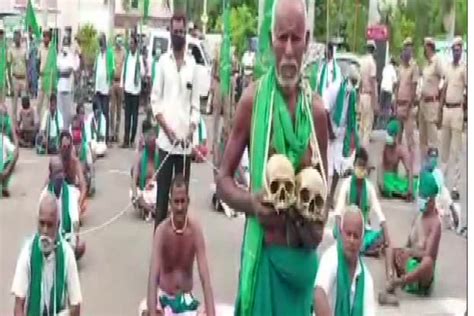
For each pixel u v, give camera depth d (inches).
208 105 640.4
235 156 140.4
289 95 136.5
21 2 1029.2
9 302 283.4
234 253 349.7
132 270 325.4
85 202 399.9
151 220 398.0
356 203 320.8
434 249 307.7
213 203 428.1
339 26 633.0
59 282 217.6
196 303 249.9
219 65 518.6
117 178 504.7
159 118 303.9
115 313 279.6
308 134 135.9
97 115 586.9
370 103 555.8
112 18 987.9
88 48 779.4
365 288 198.5
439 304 298.4
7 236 362.0
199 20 911.0
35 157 563.8
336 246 198.8
